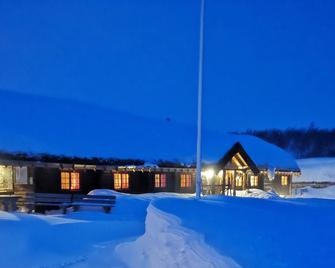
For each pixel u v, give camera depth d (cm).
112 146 2280
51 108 2662
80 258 914
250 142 3456
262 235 642
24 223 1213
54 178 2048
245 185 2991
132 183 2334
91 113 2870
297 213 889
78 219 1462
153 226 894
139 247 898
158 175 2438
